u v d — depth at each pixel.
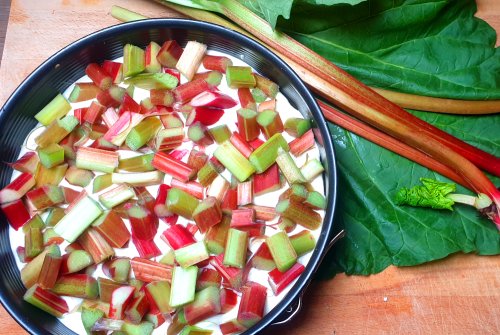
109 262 0.62
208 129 0.65
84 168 0.64
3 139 0.63
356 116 0.73
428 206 0.71
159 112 0.66
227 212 0.63
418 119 0.72
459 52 0.75
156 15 0.76
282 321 0.62
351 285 0.70
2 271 0.61
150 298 0.61
